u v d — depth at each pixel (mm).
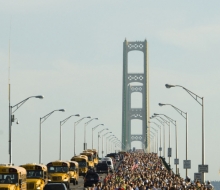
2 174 115250
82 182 188750
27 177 132500
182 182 153875
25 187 120625
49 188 125500
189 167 176250
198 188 134125
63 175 155250
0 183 114625
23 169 120500
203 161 153750
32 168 133250
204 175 152625
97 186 133250
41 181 132500
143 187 135500
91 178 169250
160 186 140625
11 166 115875
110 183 142125
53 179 154500
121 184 138125
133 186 136875
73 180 169250
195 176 154500
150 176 178250
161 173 192125
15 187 114375
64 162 157625
